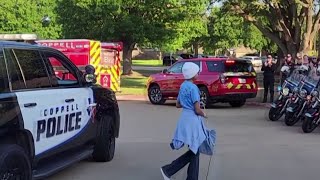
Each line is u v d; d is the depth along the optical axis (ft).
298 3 93.66
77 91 24.66
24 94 19.58
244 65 61.11
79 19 113.39
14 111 18.66
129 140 37.19
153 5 113.91
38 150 20.53
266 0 96.07
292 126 45.57
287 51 105.40
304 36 96.37
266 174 26.30
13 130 18.58
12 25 158.20
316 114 41.63
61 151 22.82
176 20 118.21
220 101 60.95
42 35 161.89
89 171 26.53
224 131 42.22
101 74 75.82
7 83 18.88
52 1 164.76
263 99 67.41
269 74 65.67
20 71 20.11
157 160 29.71
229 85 59.06
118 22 112.37
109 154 28.94
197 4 117.70
